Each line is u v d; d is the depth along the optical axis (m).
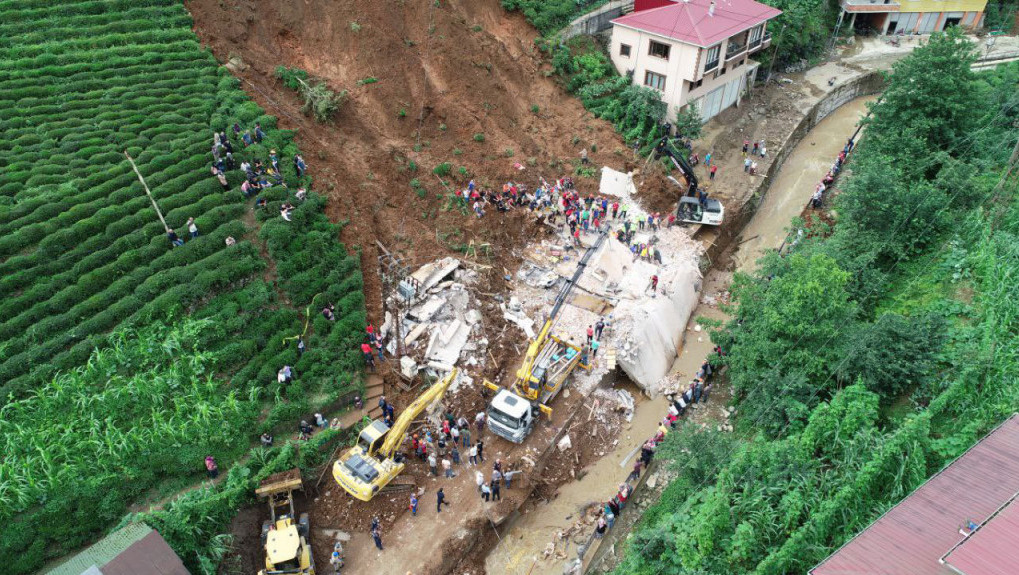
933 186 42.56
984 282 35.91
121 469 28.70
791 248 44.25
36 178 37.41
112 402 30.20
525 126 53.03
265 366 32.88
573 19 61.12
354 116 46.16
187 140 40.44
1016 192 42.78
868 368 31.81
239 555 28.16
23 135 39.94
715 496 27.33
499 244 43.84
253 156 40.22
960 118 47.50
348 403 33.78
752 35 57.06
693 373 39.56
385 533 30.20
